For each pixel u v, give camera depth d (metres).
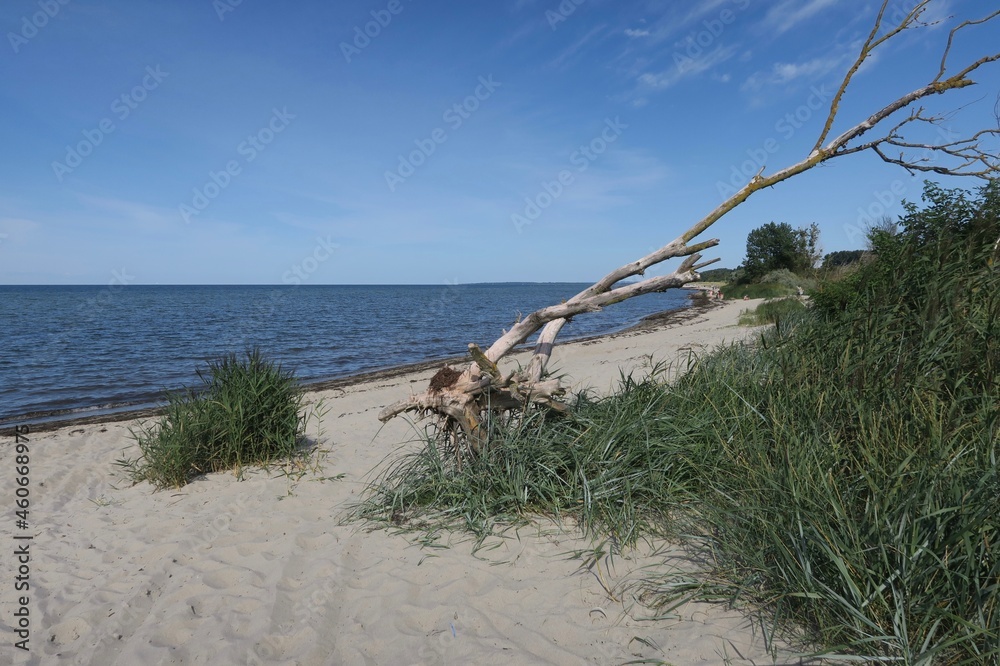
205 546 4.02
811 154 4.36
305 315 39.78
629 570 3.23
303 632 2.89
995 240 4.52
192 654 2.74
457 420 4.35
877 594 2.28
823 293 7.36
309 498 4.97
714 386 4.57
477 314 41.41
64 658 2.77
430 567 3.48
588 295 4.55
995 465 2.41
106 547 4.16
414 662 2.61
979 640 2.15
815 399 3.66
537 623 2.84
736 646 2.51
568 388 4.57
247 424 5.94
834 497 2.71
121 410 10.77
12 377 14.44
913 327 4.03
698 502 3.64
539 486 4.00
